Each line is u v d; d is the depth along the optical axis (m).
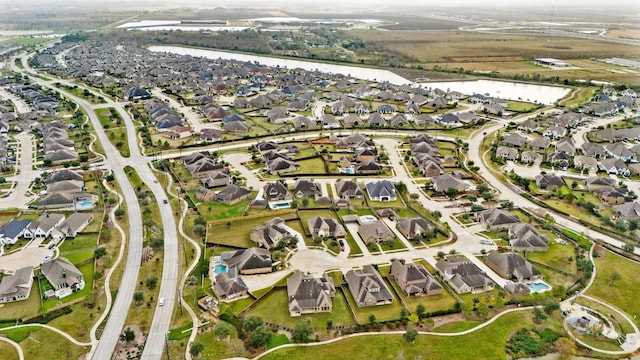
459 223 168.75
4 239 151.25
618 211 174.50
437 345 110.00
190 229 160.62
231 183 198.38
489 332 114.50
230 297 125.25
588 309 123.38
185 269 138.00
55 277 128.88
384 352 107.62
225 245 151.12
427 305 124.94
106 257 143.00
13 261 141.75
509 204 181.38
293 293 124.31
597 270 140.25
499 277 137.75
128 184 197.62
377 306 124.62
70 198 177.50
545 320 118.62
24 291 125.06
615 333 115.62
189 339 110.38
